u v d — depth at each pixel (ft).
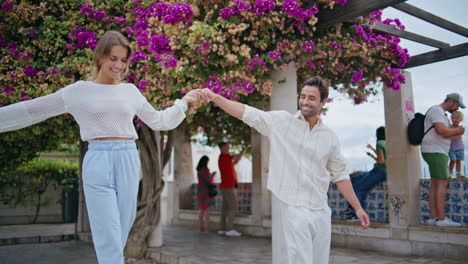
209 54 15.58
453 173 20.89
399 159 20.93
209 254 20.51
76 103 7.41
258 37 16.58
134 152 7.82
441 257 18.97
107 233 7.14
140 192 23.13
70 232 29.71
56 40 17.10
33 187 35.76
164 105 15.92
